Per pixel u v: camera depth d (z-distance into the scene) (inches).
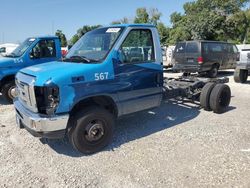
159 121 252.4
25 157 179.6
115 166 167.2
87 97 176.1
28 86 167.8
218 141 203.9
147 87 212.1
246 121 252.2
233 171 159.6
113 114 201.3
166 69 659.4
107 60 185.3
